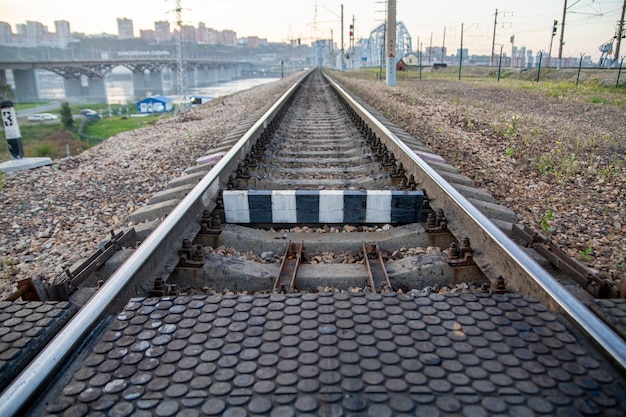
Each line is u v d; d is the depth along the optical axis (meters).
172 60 134.62
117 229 4.32
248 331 2.04
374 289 2.86
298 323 2.10
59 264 3.70
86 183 6.20
